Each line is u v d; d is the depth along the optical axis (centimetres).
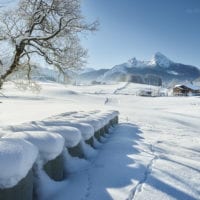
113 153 683
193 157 802
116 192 409
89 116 1053
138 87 16988
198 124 3500
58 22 1530
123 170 516
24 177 324
